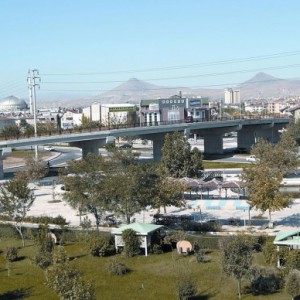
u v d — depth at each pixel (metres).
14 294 44.84
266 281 42.72
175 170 89.00
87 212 66.62
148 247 54.16
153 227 55.56
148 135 144.12
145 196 61.41
